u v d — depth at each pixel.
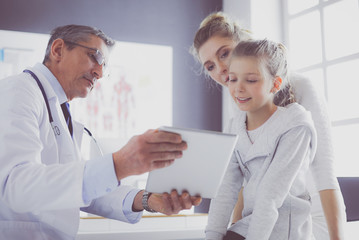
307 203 1.14
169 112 4.02
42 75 1.26
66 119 1.41
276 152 1.13
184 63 4.17
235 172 1.29
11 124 0.95
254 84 1.20
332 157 1.28
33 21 3.72
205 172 0.94
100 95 3.83
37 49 3.66
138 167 0.87
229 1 4.11
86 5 3.90
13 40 3.61
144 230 1.61
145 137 0.85
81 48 1.42
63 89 1.42
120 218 1.37
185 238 1.59
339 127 2.99
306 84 1.38
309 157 1.21
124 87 3.92
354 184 1.75
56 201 0.88
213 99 4.21
